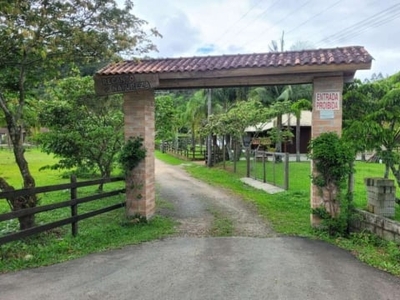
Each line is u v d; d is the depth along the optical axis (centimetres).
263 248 579
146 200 784
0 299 384
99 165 1131
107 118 1112
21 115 709
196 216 847
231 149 2512
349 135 723
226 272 464
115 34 666
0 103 650
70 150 1058
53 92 1082
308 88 2678
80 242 604
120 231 692
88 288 414
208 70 713
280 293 397
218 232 695
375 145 715
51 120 1051
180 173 1912
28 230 550
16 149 668
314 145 686
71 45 637
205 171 1973
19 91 699
